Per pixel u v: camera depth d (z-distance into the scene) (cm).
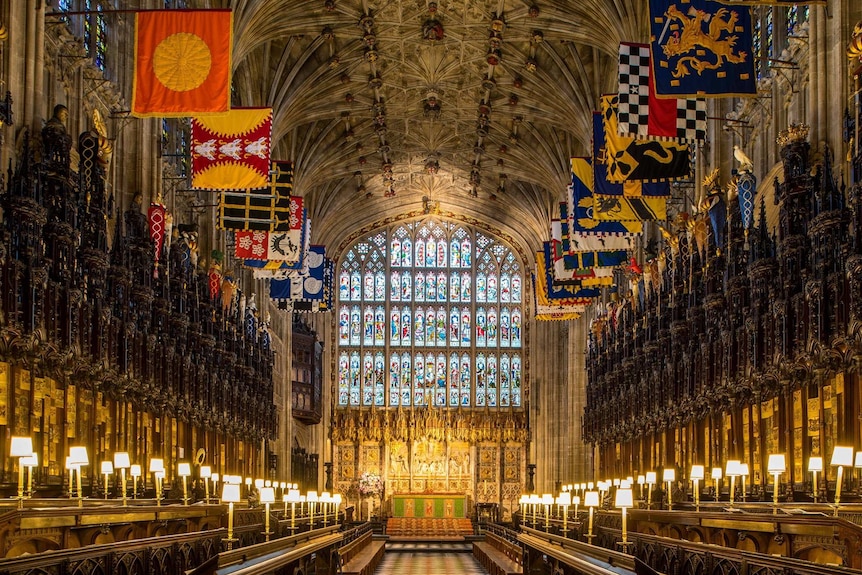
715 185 3322
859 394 2105
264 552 1781
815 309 2283
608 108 2881
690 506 2838
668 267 3828
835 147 2533
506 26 4906
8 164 2298
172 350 3291
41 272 2202
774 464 1988
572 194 3738
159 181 3550
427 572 3528
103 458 2659
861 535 1516
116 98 3325
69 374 2397
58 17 2734
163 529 2303
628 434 4350
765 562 1301
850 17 2541
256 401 4847
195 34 2427
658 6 2294
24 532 1538
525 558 2534
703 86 2258
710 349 3164
